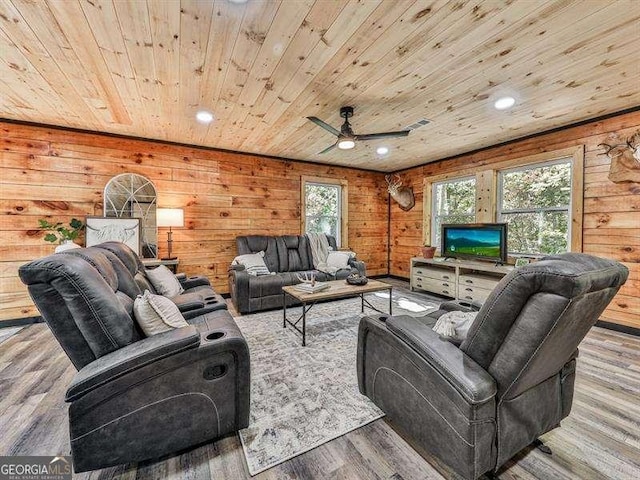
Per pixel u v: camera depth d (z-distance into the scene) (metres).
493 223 3.91
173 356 1.30
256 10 1.57
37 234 3.32
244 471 1.30
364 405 1.77
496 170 4.15
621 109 2.93
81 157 3.52
